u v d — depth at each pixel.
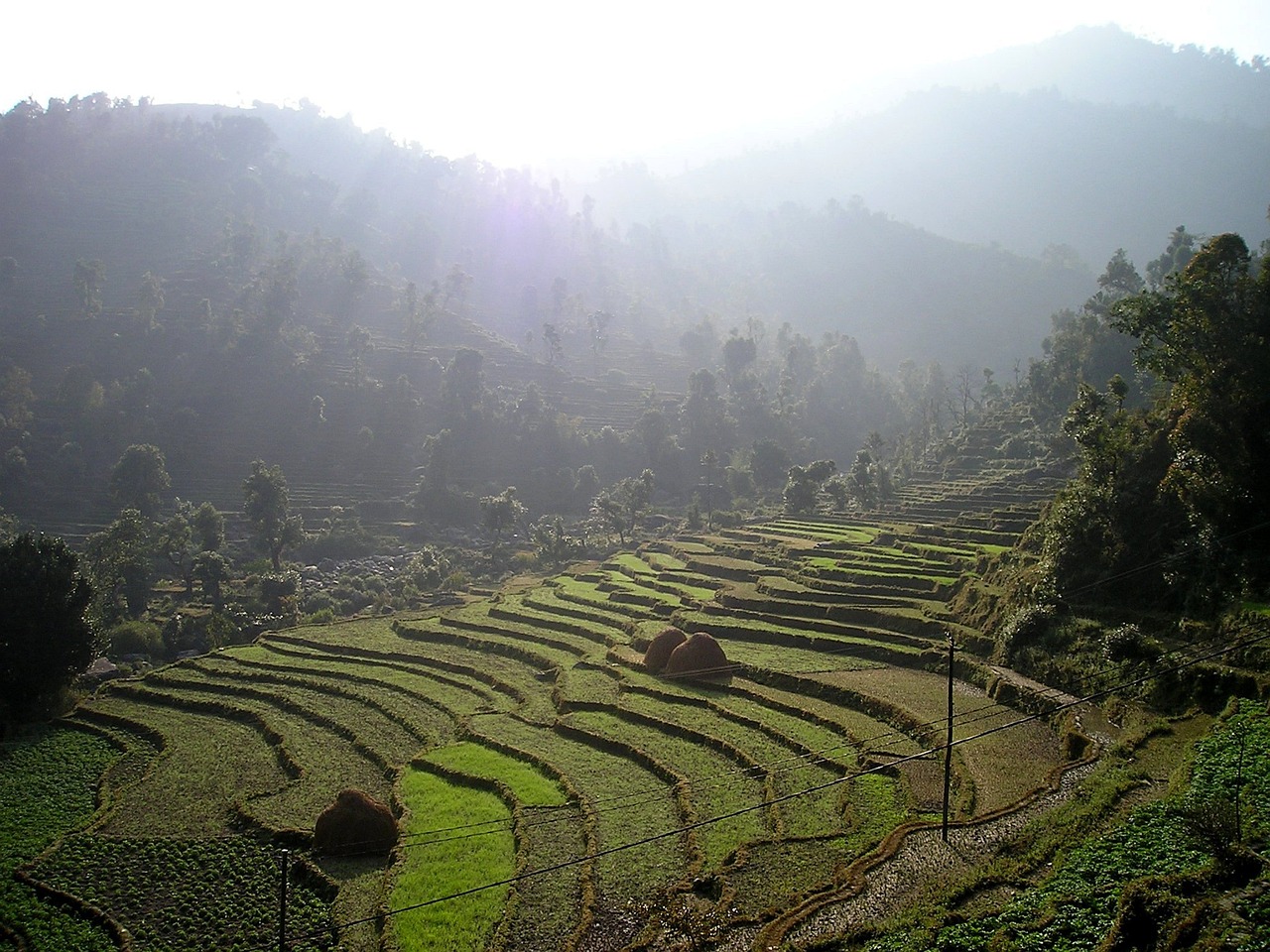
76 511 121.44
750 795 40.81
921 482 133.62
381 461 150.88
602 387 192.25
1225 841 25.47
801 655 62.09
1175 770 34.66
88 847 40.50
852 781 40.84
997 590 63.59
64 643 64.69
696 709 53.91
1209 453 49.94
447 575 115.31
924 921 27.03
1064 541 57.16
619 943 29.67
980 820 34.59
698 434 173.12
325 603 100.94
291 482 141.12
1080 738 41.91
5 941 33.69
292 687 66.25
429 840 38.50
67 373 140.88
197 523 109.12
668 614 77.94
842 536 100.25
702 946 28.52
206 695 65.12
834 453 184.50
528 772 45.88
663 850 35.91
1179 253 125.44
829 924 28.45
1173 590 49.38
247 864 38.41
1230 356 50.03
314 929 33.00
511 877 34.53
